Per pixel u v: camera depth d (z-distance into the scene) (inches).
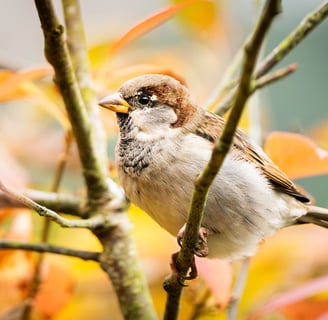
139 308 255.1
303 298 248.5
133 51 372.8
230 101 286.4
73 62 289.3
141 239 298.0
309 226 320.2
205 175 192.7
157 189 255.4
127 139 264.7
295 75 483.8
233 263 310.3
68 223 227.3
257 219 267.3
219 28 361.4
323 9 219.9
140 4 534.9
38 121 372.2
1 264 265.1
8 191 214.1
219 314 282.5
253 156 275.9
